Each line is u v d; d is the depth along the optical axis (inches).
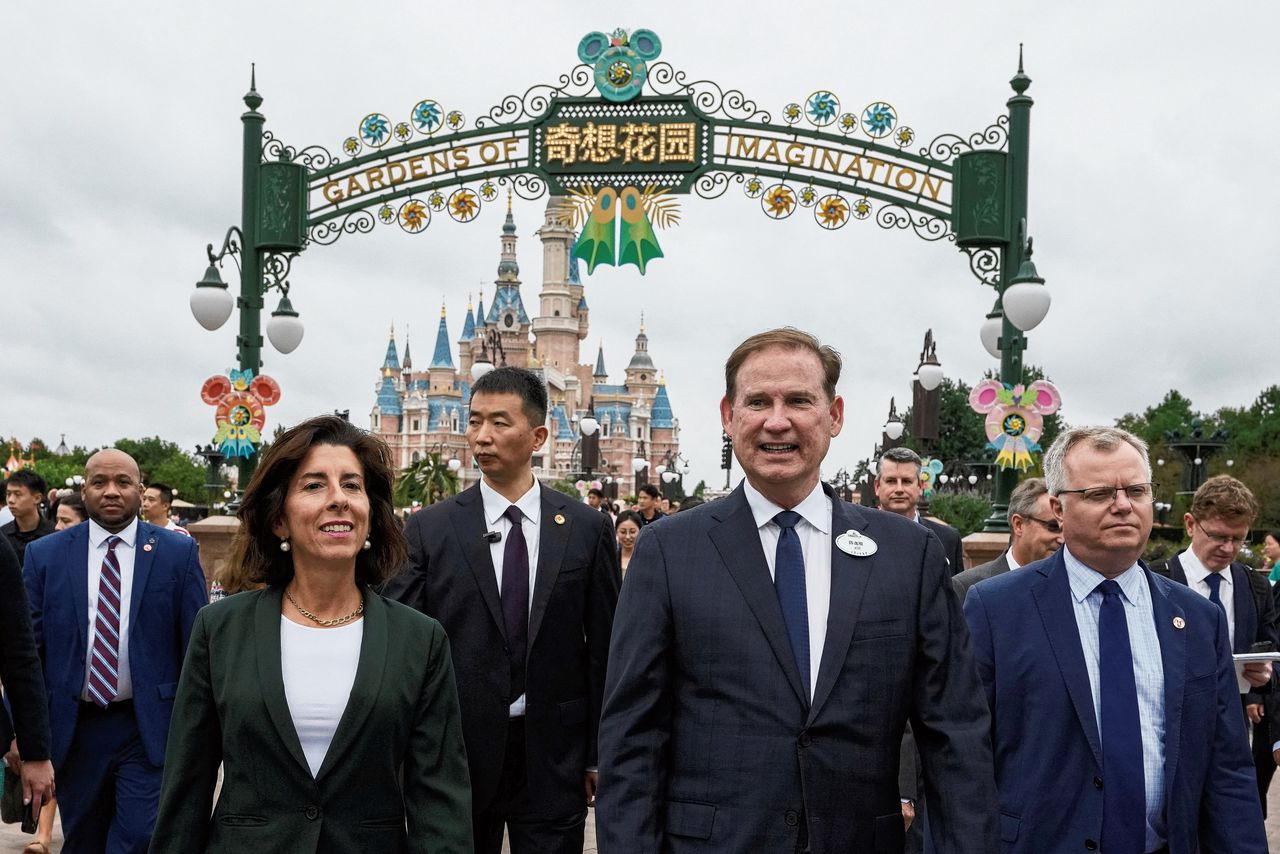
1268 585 232.1
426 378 6314.0
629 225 522.0
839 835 116.2
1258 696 231.8
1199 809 141.3
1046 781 137.5
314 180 534.0
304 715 119.0
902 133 508.1
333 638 123.7
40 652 218.8
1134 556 139.9
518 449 194.1
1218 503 220.7
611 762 121.1
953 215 499.5
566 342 6604.3
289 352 530.6
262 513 125.1
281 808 117.1
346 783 117.8
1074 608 142.3
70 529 227.3
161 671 219.9
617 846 116.0
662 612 124.9
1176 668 138.7
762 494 128.9
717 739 119.8
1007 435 465.1
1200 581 228.4
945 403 2354.8
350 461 124.9
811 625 123.6
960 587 212.1
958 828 116.7
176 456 3472.0
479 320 6432.1
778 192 518.6
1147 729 137.6
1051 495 147.4
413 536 191.9
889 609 122.9
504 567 191.0
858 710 119.0
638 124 522.0
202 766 120.6
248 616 123.3
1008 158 496.1
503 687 183.9
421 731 124.2
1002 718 141.6
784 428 124.0
